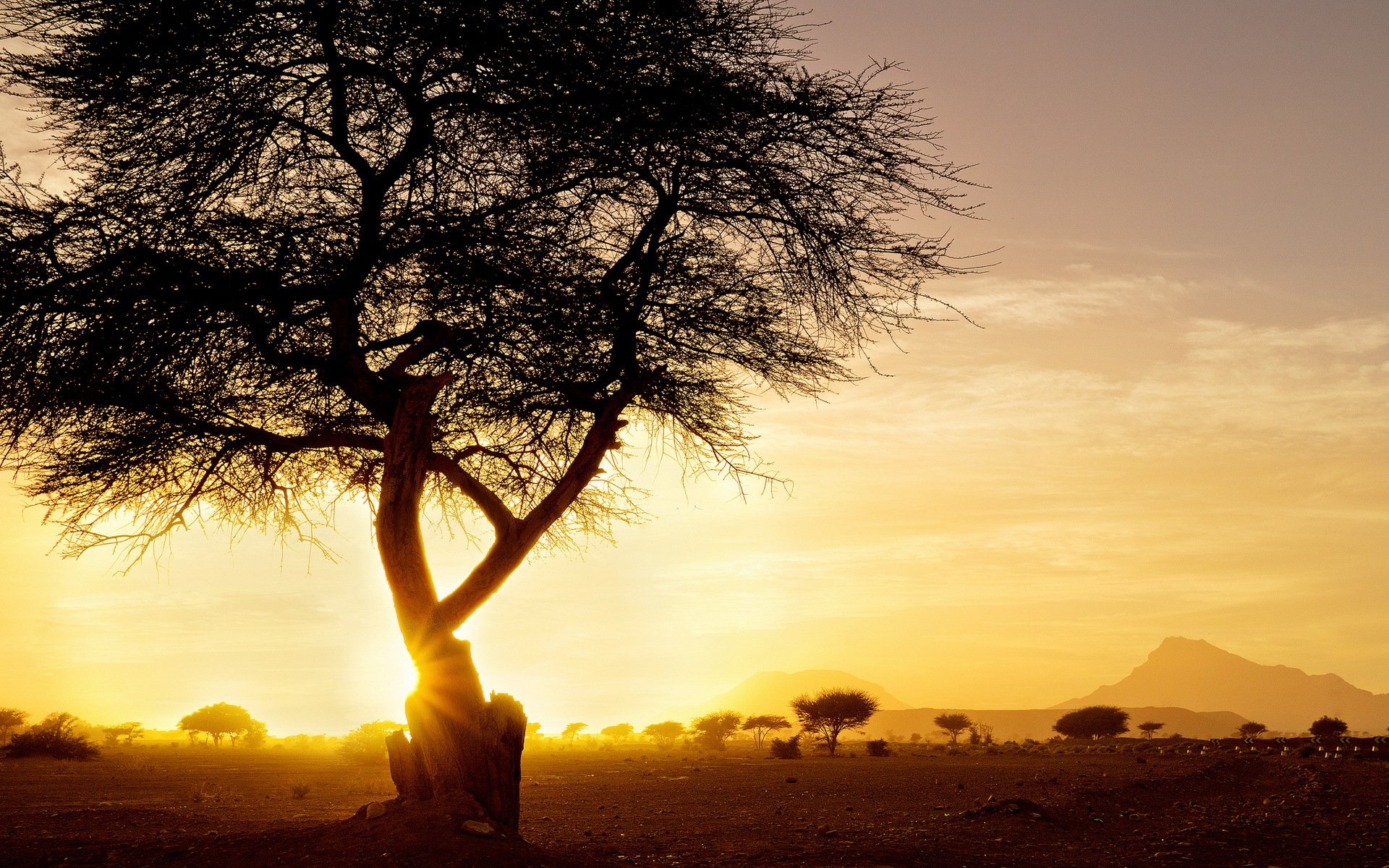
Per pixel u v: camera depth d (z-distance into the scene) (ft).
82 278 25.84
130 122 28.12
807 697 234.99
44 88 26.99
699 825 54.85
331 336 32.22
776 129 30.58
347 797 81.46
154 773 119.75
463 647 29.01
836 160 31.09
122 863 27.68
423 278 30.53
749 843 43.50
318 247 28.58
